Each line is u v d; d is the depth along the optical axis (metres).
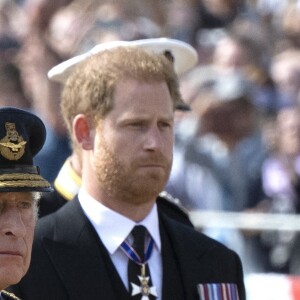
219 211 32.81
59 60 39.88
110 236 18.72
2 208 15.59
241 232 31.67
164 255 18.94
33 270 18.27
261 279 30.36
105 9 41.28
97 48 21.39
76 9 41.66
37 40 40.97
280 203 34.34
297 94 41.97
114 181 18.44
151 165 18.30
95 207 18.81
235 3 48.88
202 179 32.81
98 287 18.31
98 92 18.52
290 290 30.06
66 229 18.72
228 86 35.09
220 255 19.41
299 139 35.31
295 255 31.91
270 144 35.19
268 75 42.25
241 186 33.62
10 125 16.00
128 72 18.44
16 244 15.59
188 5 47.78
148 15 44.59
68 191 20.91
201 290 18.86
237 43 42.66
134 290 18.50
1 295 16.75
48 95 35.47
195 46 46.38
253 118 35.25
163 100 18.42
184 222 21.16
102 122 18.48
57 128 34.00
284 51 46.81
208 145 33.44
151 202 18.80
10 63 40.72
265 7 49.69
